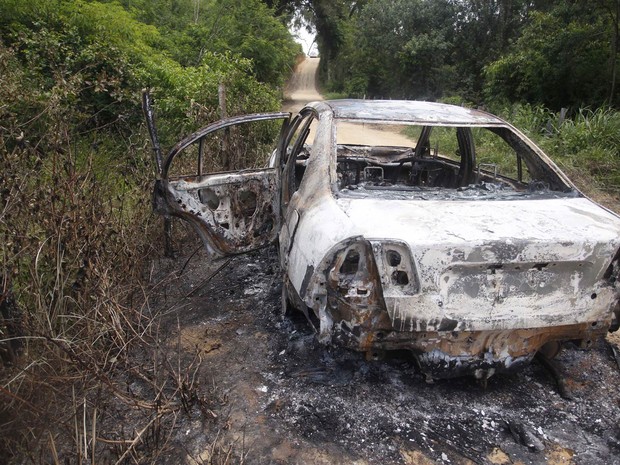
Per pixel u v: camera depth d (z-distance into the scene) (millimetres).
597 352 3105
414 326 2211
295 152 3609
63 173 3152
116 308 2787
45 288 2727
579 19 14602
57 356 2324
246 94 9180
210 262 4469
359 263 2238
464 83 23656
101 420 2389
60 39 7043
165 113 7594
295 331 3191
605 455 2254
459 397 2625
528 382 2773
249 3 21078
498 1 22922
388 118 3143
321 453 2234
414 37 23969
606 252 2324
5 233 2523
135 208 3979
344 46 36969
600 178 8453
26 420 2127
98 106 6137
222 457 2160
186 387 2463
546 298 2330
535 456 2242
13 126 3186
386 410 2508
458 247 2188
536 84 15750
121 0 14461
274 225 3758
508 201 2811
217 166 5277
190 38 15875
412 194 2852
